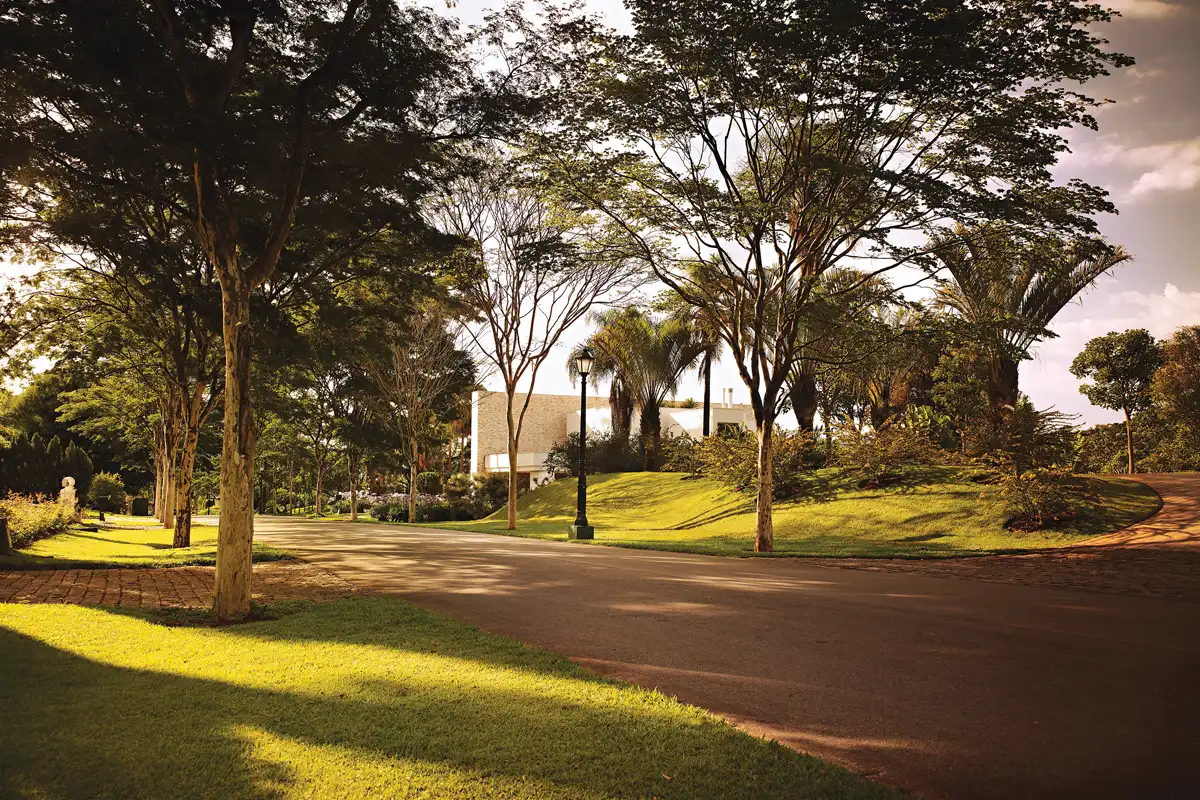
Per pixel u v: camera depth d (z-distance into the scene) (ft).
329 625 26.61
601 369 137.39
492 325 96.48
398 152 37.65
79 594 34.01
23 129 33.45
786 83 48.65
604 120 53.62
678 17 46.68
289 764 13.26
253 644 23.40
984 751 14.87
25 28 28.30
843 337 61.57
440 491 182.09
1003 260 57.62
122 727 15.12
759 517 58.95
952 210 48.55
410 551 59.93
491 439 178.40
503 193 84.17
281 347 56.70
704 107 51.85
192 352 75.72
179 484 66.59
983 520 64.13
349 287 65.67
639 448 135.64
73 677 18.78
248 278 31.40
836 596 34.42
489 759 13.57
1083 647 23.91
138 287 56.44
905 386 115.14
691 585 38.14
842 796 12.32
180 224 54.90
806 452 91.61
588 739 14.62
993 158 51.31
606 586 37.83
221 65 32.86
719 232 53.98
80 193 44.42
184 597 34.76
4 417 163.53
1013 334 74.43
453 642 23.58
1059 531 57.93
